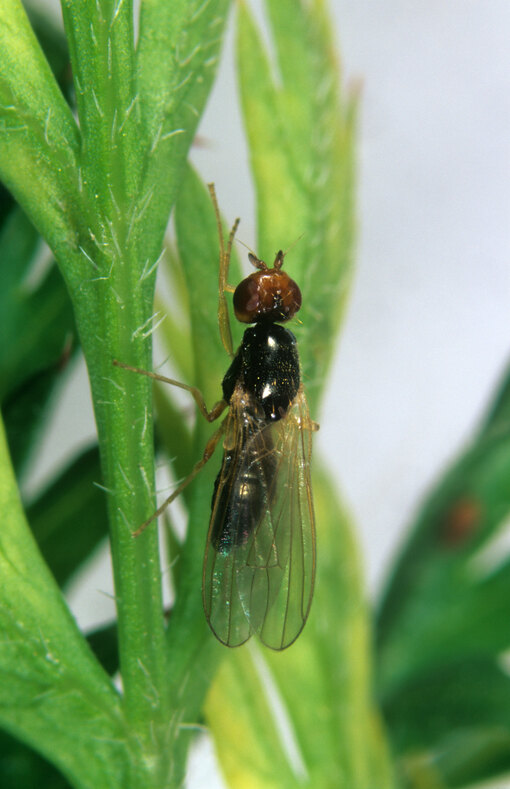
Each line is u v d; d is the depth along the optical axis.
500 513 0.05
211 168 0.05
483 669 0.05
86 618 0.05
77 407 0.05
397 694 0.05
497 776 0.05
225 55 0.05
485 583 0.05
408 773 0.05
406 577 0.05
